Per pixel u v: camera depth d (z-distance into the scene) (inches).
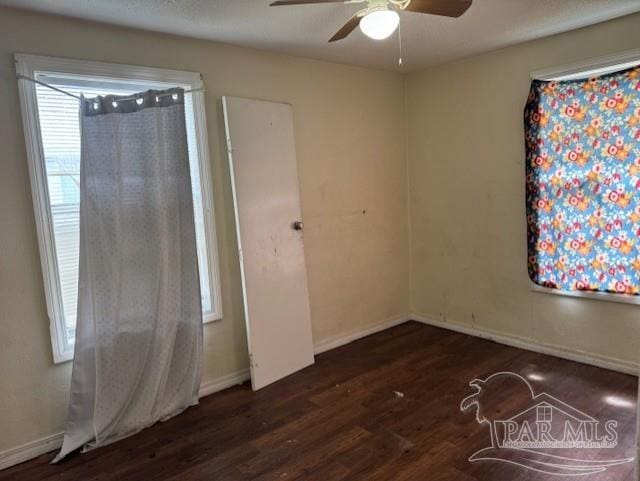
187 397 110.9
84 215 93.4
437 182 159.8
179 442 97.7
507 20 108.8
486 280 149.3
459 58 144.6
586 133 118.6
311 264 142.4
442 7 72.8
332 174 145.8
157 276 102.8
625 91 111.3
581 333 128.0
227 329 123.2
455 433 95.8
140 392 103.3
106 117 95.3
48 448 96.2
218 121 118.3
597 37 115.4
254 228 121.7
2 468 91.1
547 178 127.2
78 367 95.7
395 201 166.6
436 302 166.2
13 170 89.4
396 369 130.1
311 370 132.3
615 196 115.7
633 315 117.8
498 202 142.6
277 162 127.5
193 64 112.7
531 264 133.9
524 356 135.2
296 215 132.7
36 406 94.7
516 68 132.9
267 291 124.8
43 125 93.8
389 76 160.2
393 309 168.9
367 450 91.4
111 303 97.4
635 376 117.9
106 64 98.9
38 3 85.9
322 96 141.0
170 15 94.9
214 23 101.0
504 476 81.4
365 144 154.6
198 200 116.3
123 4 88.0
